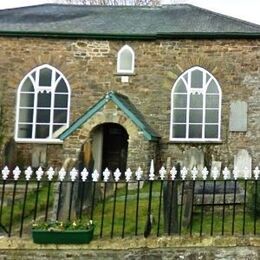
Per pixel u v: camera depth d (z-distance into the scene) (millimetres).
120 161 20203
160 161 19844
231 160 19500
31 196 13438
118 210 11453
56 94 20719
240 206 10922
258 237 8672
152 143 18938
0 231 9680
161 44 20438
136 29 20781
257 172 10094
